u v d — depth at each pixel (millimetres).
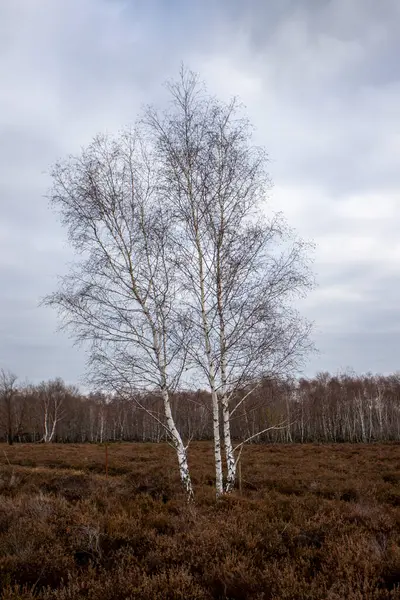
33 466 19906
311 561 5738
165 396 10422
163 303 10406
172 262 10422
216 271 10430
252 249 10430
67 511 7582
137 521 7328
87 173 10758
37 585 5035
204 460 21094
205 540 6152
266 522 7113
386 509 9109
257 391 10922
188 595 4598
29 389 59688
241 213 10734
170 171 10727
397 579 5043
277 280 10445
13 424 51156
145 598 4570
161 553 5828
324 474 15711
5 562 5332
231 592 4824
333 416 53219
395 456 22547
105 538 6445
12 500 8656
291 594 4559
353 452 26188
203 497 9883
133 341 10352
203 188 10539
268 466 18484
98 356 10359
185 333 10266
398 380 67125
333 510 8047
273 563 5520
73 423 59688
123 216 10742
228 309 10336
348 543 5871
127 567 5293
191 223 10555
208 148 10773
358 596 4469
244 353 10242
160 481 12156
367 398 57094
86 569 5441
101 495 9992
